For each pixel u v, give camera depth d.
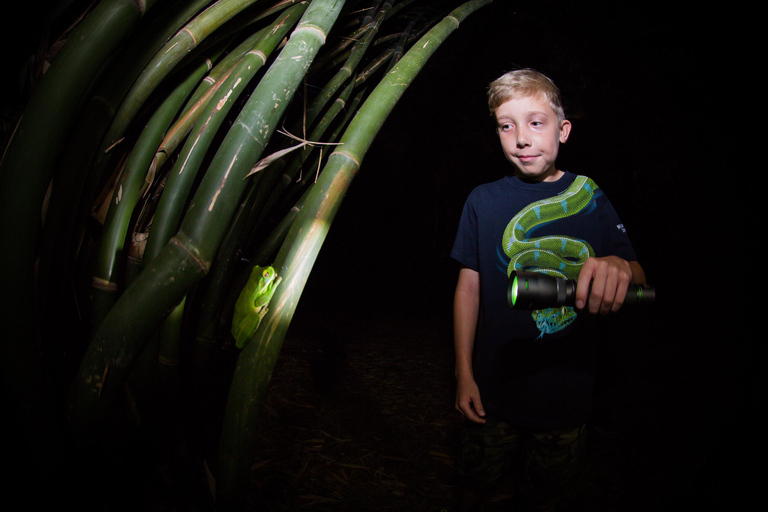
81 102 0.60
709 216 3.75
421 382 3.48
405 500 2.00
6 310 0.60
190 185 0.79
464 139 5.62
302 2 0.89
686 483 2.15
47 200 0.73
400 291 6.36
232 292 1.16
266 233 1.42
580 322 1.37
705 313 3.79
